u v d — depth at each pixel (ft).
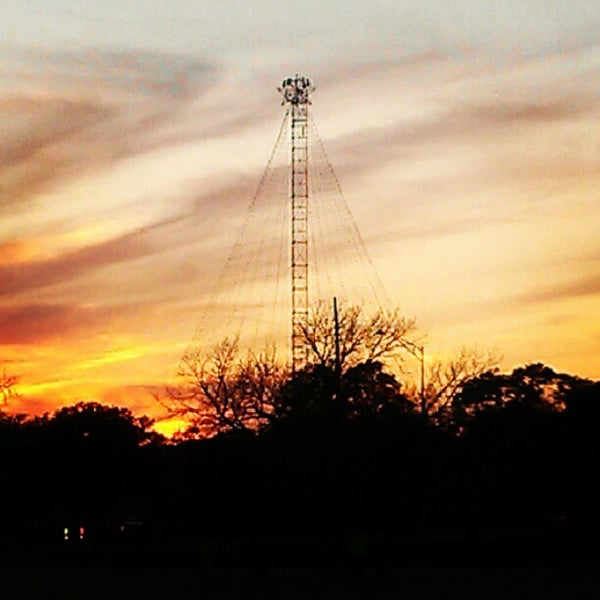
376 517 323.98
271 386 336.29
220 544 290.56
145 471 445.37
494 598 192.03
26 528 403.95
